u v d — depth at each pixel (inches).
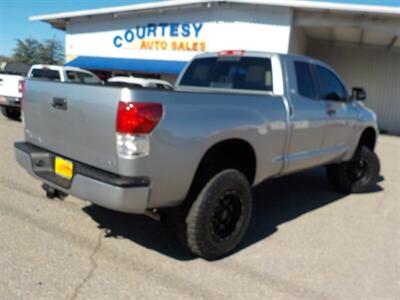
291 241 171.0
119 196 118.6
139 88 119.6
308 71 197.9
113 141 121.0
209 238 141.3
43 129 150.6
